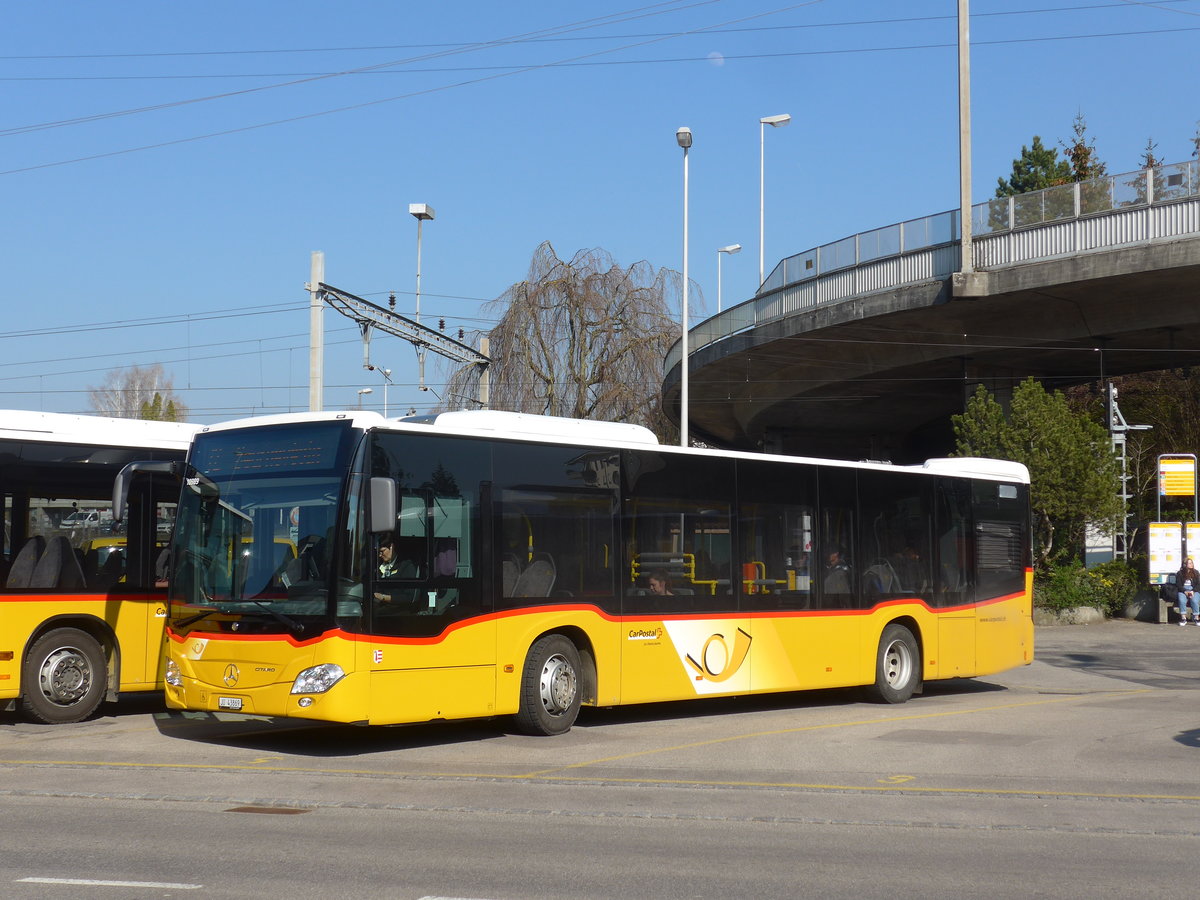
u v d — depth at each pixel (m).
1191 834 8.84
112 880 6.99
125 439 14.45
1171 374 46.59
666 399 48.00
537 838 8.37
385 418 12.17
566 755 12.19
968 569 18.28
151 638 14.40
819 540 16.28
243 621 11.93
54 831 8.38
